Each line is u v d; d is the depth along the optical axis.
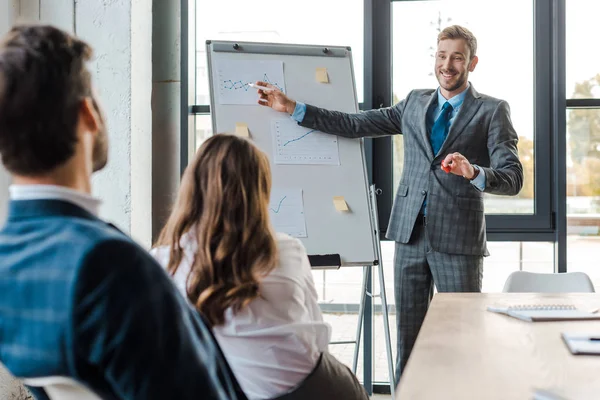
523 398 1.22
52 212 0.72
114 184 3.38
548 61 3.62
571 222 3.63
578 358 1.52
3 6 3.22
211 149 1.58
